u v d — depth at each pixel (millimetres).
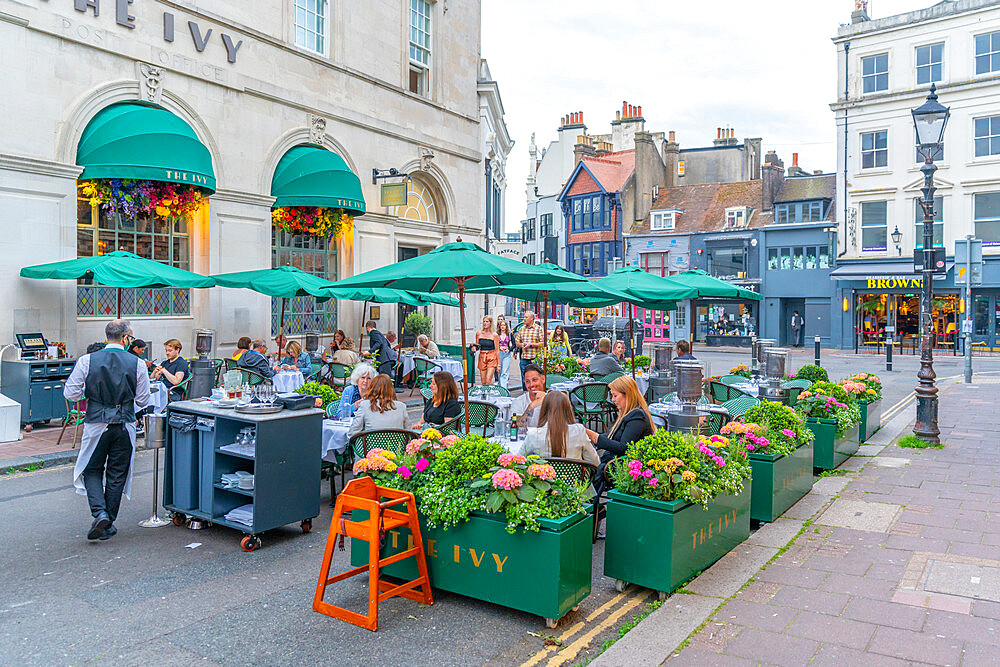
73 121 11336
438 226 20312
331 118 16391
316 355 14422
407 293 15164
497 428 6750
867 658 3877
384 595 4629
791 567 5332
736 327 38594
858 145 34062
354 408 7934
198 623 4496
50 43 11062
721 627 4289
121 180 11438
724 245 39375
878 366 24828
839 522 6484
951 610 4512
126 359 6238
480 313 22516
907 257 32594
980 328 31312
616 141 51438
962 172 31375
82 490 6207
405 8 18688
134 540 6152
